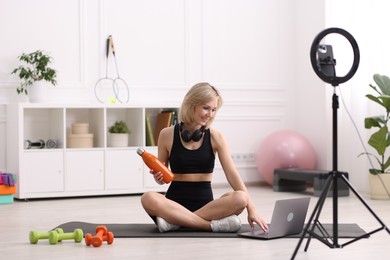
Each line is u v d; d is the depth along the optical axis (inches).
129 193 229.1
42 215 179.2
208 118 139.8
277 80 268.4
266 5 266.7
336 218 111.0
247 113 263.6
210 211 140.5
